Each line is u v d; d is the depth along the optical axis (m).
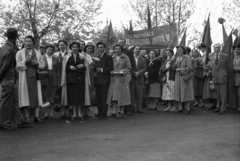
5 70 6.95
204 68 11.47
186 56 10.35
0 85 7.64
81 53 9.62
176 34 13.57
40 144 5.66
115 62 9.28
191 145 5.52
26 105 7.72
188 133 6.66
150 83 11.16
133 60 9.99
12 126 7.52
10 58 7.00
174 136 6.34
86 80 8.85
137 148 5.32
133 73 9.90
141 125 7.75
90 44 10.05
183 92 10.09
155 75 11.07
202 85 11.91
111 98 9.20
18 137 6.28
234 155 4.86
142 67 10.56
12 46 7.29
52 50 9.15
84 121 8.40
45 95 8.38
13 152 5.10
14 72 7.26
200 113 10.18
